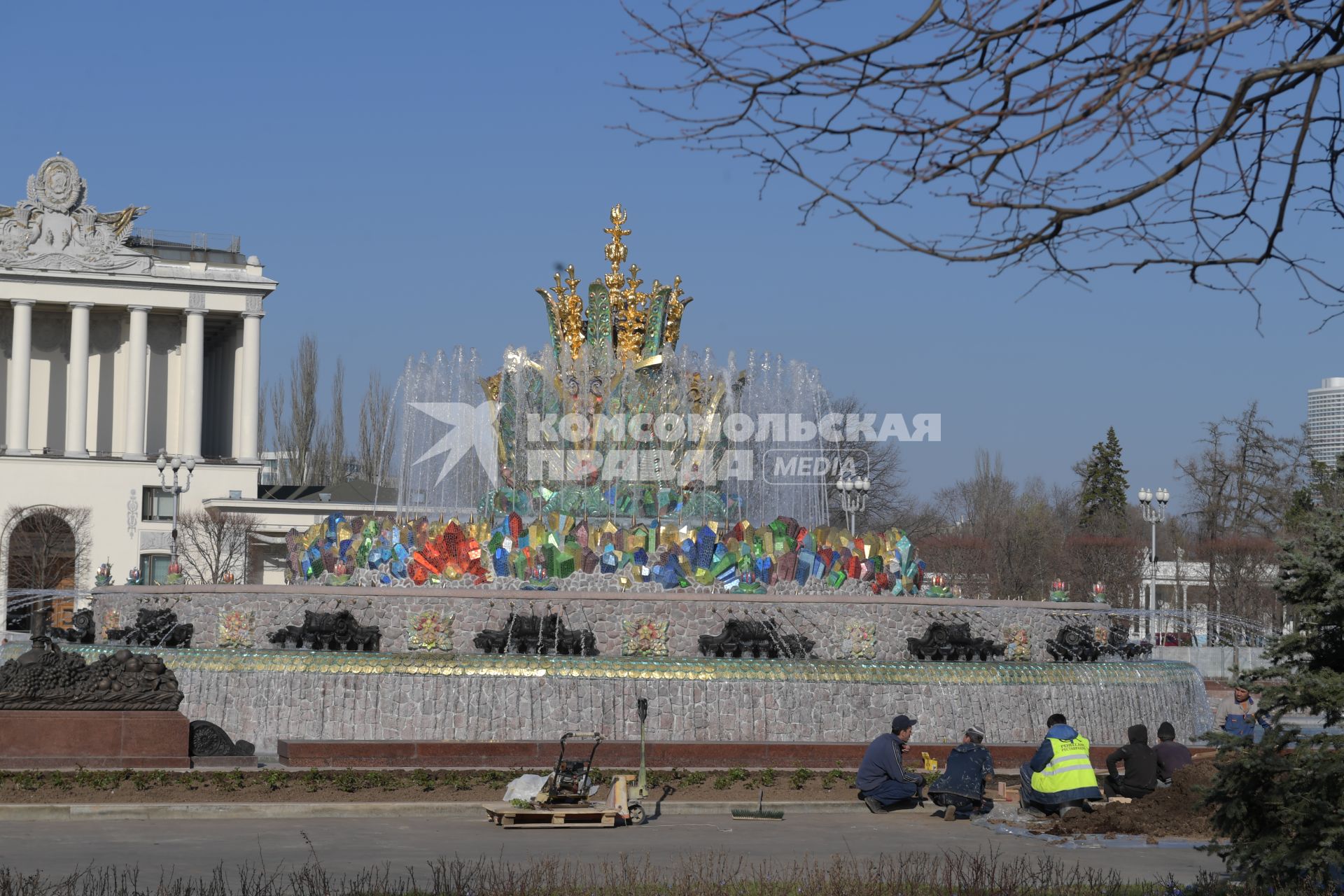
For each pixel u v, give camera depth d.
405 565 34.62
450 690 30.33
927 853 19.30
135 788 23.12
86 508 94.19
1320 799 14.42
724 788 24.72
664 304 39.59
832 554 35.72
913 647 33.66
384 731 30.27
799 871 17.45
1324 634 15.15
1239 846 14.95
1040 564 92.06
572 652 31.72
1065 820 21.53
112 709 24.61
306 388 112.62
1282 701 14.84
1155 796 21.59
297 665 30.62
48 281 97.75
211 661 31.00
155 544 96.00
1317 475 71.38
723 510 39.12
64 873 17.08
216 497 98.06
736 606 33.41
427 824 21.77
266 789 23.42
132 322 99.62
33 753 24.16
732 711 30.70
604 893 15.84
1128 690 33.72
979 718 31.80
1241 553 75.88
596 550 34.34
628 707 30.42
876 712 31.28
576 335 39.38
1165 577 94.38
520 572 34.06
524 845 19.88
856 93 9.59
